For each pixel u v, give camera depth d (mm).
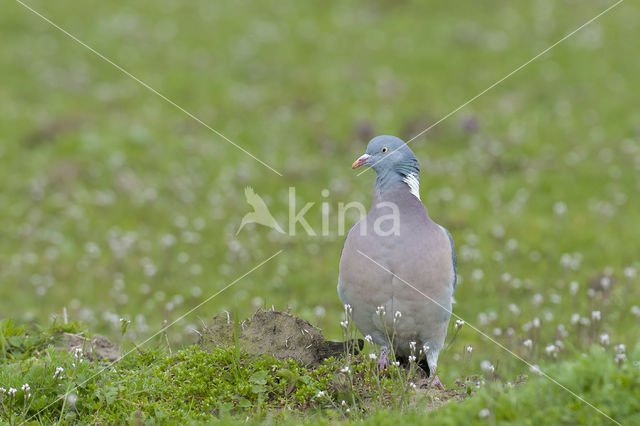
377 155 8094
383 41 26766
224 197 17250
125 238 15250
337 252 14578
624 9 27422
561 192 16875
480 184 17500
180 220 16156
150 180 18391
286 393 7289
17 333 8875
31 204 17328
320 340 8023
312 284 13258
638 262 13711
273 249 14719
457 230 15492
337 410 7125
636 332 10648
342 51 26250
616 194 16547
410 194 8023
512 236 15000
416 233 7719
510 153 18906
